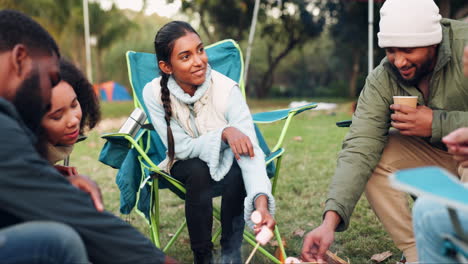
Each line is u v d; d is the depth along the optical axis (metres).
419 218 1.21
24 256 1.12
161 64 2.11
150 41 28.64
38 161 1.19
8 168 1.13
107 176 4.16
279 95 27.23
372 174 1.92
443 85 1.84
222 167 1.98
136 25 24.44
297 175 3.80
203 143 1.98
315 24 19.64
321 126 6.82
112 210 3.19
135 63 2.52
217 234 2.04
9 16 1.23
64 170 1.71
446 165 1.98
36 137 1.31
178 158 2.05
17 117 1.21
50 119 1.50
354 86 20.05
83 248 1.19
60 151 1.63
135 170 2.16
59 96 1.49
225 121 2.15
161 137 2.14
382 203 1.88
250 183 1.84
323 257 1.57
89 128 1.88
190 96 2.14
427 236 1.19
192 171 1.95
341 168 1.81
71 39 23.42
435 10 1.75
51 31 20.72
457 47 1.82
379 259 2.23
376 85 1.95
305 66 27.69
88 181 1.36
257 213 1.62
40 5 19.27
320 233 1.60
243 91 2.56
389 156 1.95
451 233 1.12
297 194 3.32
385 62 1.94
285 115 2.24
